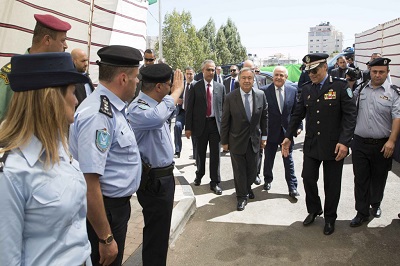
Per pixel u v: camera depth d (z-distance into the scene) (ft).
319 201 13.57
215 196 16.99
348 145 11.98
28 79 3.95
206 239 12.64
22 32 10.64
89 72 14.74
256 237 12.71
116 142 6.57
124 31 16.92
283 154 14.35
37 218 3.86
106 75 6.72
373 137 13.07
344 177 19.34
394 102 12.71
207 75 17.07
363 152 13.29
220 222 14.03
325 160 12.66
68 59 4.22
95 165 5.89
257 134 15.21
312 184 13.25
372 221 13.76
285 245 12.09
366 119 13.12
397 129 12.59
